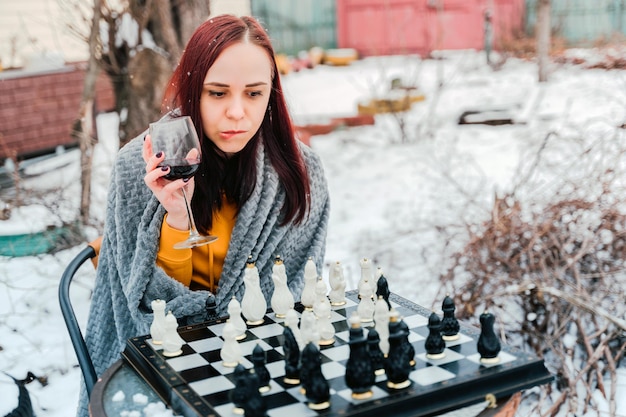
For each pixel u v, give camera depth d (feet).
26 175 24.70
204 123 7.95
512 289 13.46
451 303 6.92
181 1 19.03
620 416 12.16
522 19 50.01
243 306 7.67
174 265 8.17
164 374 6.54
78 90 28.99
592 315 13.30
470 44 52.21
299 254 9.24
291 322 6.80
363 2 54.85
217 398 6.08
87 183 18.03
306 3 56.13
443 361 6.46
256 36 7.85
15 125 26.66
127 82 19.04
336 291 8.05
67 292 8.68
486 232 14.42
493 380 6.17
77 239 17.75
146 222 8.13
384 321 6.77
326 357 6.74
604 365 13.44
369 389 5.90
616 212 14.16
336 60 53.21
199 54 7.74
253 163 8.53
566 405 12.59
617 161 15.40
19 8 29.58
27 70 27.89
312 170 9.27
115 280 8.66
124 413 6.37
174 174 7.49
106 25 19.21
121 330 8.66
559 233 14.23
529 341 13.82
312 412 5.74
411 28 53.67
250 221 8.55
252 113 7.88
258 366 6.12
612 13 48.60
